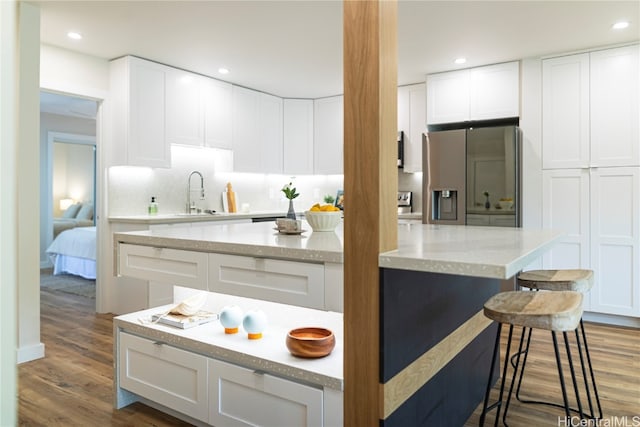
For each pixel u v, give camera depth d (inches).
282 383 67.3
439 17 131.3
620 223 152.7
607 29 140.6
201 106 188.1
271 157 223.3
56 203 310.3
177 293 107.0
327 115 227.6
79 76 160.1
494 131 160.7
